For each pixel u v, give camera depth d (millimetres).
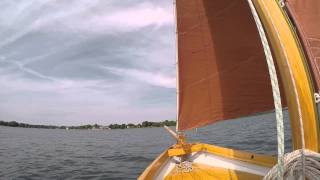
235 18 7992
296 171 4445
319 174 4371
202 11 8406
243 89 8039
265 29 4812
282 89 6852
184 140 9023
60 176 18969
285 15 4922
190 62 8688
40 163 24672
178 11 8711
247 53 7895
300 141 4438
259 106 7887
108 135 80500
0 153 32750
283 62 4551
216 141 27547
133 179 17422
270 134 28953
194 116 8688
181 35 8766
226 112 8297
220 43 8211
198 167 8305
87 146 41281
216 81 8375
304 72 4598
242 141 25109
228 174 7742
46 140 57969
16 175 19656
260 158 7742
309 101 4523
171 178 7906
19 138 64875
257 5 4727
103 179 17703
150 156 26438
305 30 6031
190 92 8719
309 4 6090
